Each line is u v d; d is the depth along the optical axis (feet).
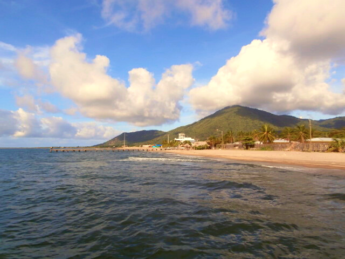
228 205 39.88
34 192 54.65
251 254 22.12
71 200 45.78
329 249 23.02
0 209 39.60
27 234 28.02
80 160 203.31
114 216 34.53
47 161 190.08
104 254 22.43
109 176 84.12
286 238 25.76
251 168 106.93
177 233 27.48
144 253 22.50
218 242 24.88
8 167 130.62
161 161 178.50
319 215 33.88
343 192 49.85
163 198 45.93
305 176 76.33
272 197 45.62
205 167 117.19
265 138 298.56
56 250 23.58
